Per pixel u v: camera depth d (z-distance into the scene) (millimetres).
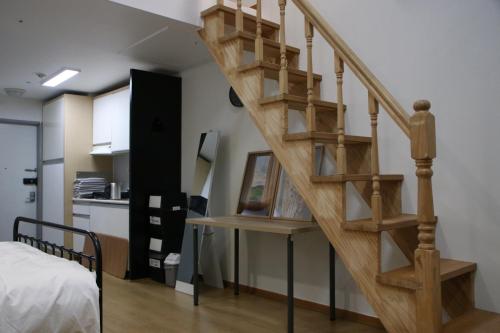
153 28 3562
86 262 5004
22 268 2062
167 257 4289
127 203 4605
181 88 4996
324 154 3330
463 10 2539
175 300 3688
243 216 3760
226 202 4289
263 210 3643
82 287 1949
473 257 2449
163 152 4797
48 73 4969
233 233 4172
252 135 4055
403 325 2016
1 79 5207
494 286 2363
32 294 1816
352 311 3127
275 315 3256
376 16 3004
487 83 2422
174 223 4504
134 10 3188
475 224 2449
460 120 2531
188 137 4859
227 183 4293
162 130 4809
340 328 2955
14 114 6145
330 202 2365
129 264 4461
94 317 1955
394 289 2055
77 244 5555
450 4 2600
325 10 3346
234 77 3094
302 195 2521
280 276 3691
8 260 2252
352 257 2242
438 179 2613
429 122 1916
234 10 3348
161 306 3500
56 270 2018
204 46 4043
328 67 3328
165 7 3311
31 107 6316
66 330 1864
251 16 3346
